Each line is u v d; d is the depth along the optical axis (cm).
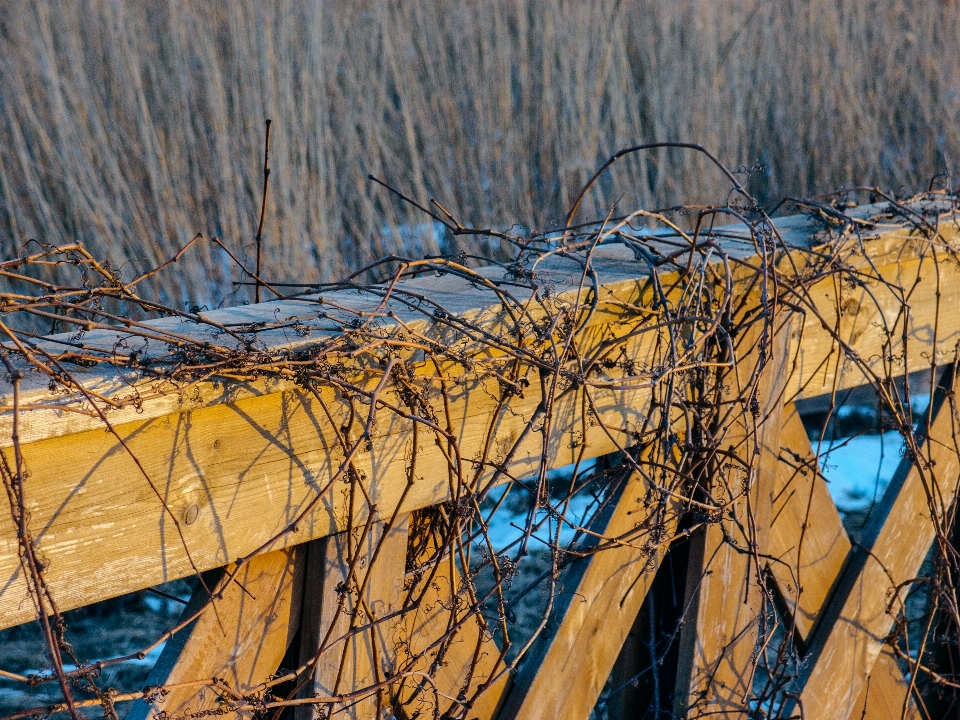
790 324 165
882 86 614
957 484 200
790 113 579
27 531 92
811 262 163
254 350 110
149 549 107
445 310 129
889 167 588
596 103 535
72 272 429
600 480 162
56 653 94
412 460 121
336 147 510
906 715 199
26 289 430
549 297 137
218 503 112
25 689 263
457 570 143
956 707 213
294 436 117
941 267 184
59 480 99
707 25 565
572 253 159
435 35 568
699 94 554
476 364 130
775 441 169
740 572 168
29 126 475
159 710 113
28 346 101
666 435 147
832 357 175
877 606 189
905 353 168
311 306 136
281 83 485
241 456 113
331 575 125
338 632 127
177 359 107
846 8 604
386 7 534
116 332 123
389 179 514
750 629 173
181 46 504
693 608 164
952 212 182
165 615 319
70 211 461
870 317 177
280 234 460
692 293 148
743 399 151
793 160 572
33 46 471
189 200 467
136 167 482
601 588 154
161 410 103
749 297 159
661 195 523
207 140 491
